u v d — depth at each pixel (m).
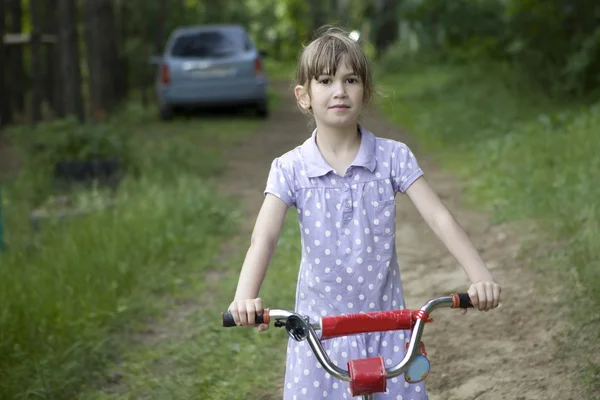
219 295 6.09
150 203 8.09
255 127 15.66
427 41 26.28
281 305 5.69
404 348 2.90
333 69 2.79
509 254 6.47
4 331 5.00
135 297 5.93
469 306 2.68
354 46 2.83
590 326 4.85
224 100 16.39
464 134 12.51
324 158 2.92
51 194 8.97
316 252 2.93
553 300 5.37
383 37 31.16
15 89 16.97
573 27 14.93
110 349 5.13
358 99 2.84
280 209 2.91
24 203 8.69
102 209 7.74
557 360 4.57
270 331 5.29
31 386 4.47
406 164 2.93
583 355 4.54
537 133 10.31
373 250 2.91
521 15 14.99
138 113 17.39
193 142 13.52
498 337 5.00
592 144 8.87
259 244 2.86
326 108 2.83
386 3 31.12
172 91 16.30
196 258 6.96
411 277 6.38
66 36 13.90
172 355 5.06
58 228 7.46
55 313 5.31
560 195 7.38
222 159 12.09
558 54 15.05
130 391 4.55
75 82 14.02
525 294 5.57
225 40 16.69
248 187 10.16
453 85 18.34
